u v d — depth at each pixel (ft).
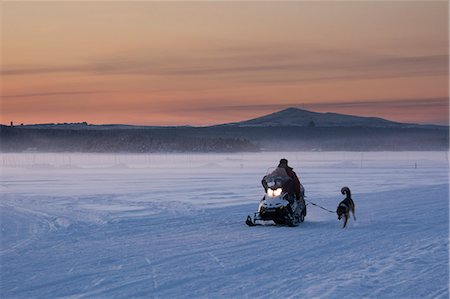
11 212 84.94
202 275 39.91
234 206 92.73
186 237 59.16
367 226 67.77
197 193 121.70
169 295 34.40
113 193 122.72
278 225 69.31
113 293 35.01
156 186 146.72
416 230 63.57
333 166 305.12
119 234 61.62
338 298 33.19
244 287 36.22
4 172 256.52
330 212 85.20
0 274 40.68
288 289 35.55
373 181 166.61
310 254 48.26
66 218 76.84
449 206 91.25
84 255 48.32
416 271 40.63
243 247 52.34
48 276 39.96
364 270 41.11
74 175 219.20
